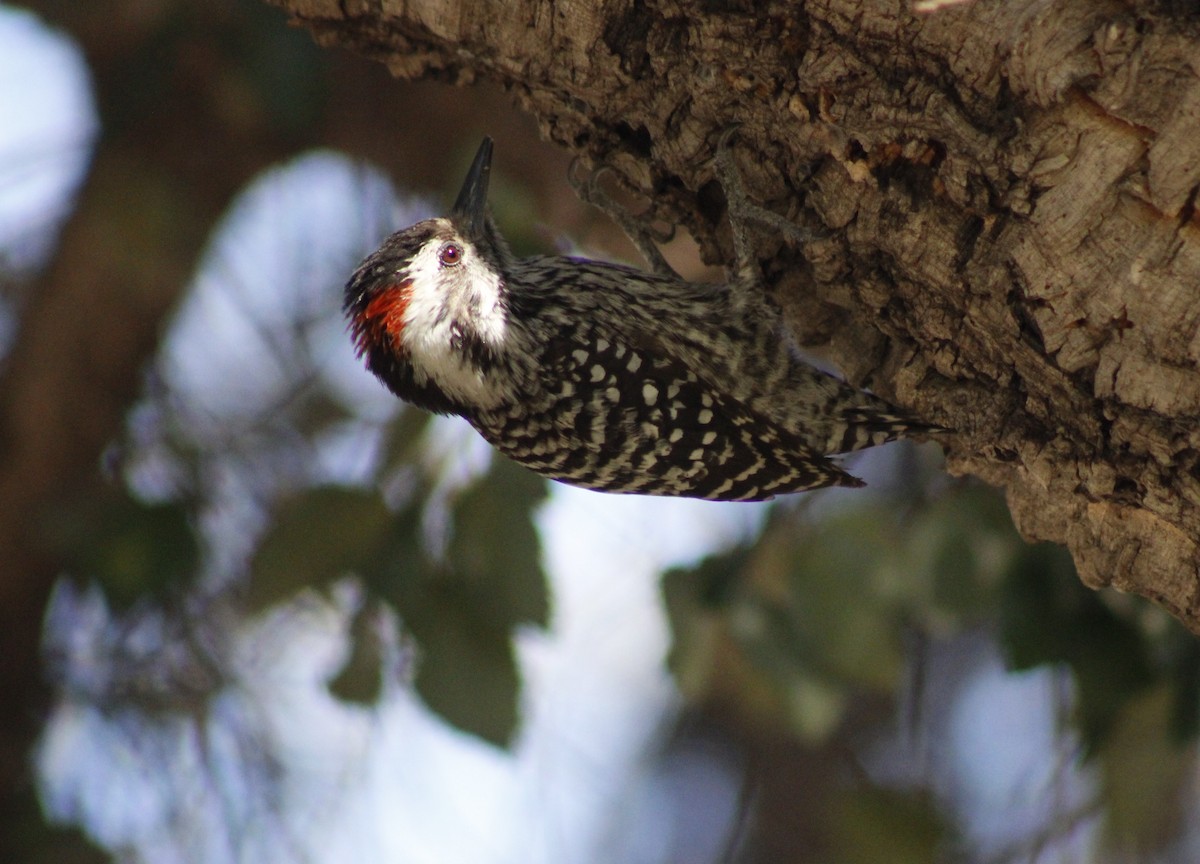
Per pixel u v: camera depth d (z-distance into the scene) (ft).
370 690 36.50
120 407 49.47
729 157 28.96
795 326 31.81
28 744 48.32
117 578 41.50
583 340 31.86
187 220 47.57
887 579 37.17
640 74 27.73
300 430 48.91
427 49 29.99
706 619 37.86
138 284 47.34
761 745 55.06
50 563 48.67
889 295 27.96
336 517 36.32
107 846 42.37
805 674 37.06
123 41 48.26
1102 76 22.63
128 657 43.91
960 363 27.68
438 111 51.13
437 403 33.24
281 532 36.32
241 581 44.39
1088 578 27.43
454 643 35.60
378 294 33.04
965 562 36.52
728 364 31.76
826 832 49.11
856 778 41.63
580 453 32.45
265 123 48.67
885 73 25.08
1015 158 23.79
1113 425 25.02
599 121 29.71
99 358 49.11
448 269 32.71
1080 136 23.22
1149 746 35.50
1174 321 23.18
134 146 48.73
